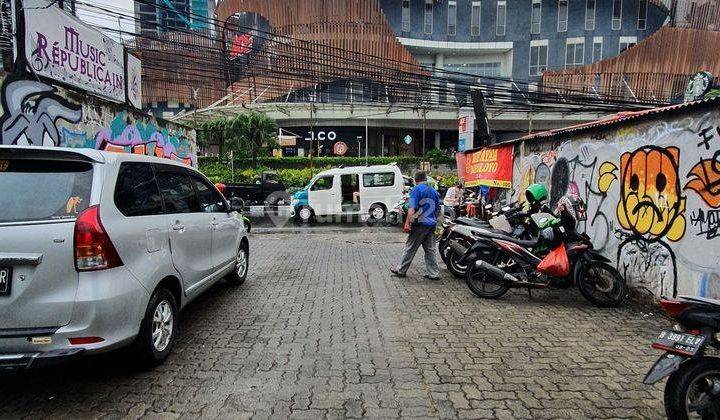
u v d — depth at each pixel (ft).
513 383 11.56
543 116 140.97
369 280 23.32
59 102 24.67
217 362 12.76
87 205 10.27
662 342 9.08
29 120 22.58
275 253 32.19
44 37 24.21
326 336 14.92
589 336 14.99
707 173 15.53
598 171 21.75
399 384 11.47
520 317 17.07
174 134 41.01
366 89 123.44
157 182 13.78
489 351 13.67
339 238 41.06
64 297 9.73
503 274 19.06
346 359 13.02
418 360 12.98
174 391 11.03
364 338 14.75
